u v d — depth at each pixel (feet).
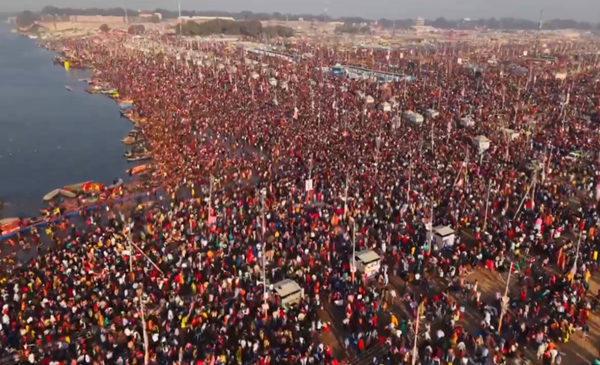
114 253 126.52
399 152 204.74
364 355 93.30
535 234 133.08
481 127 241.96
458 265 121.39
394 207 154.71
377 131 235.61
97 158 225.15
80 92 386.73
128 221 146.30
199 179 183.42
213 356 89.10
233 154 211.41
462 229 141.79
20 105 340.39
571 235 136.87
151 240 135.85
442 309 104.68
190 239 135.74
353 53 614.34
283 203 155.74
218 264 124.06
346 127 241.76
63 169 211.20
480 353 92.02
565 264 120.06
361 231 140.26
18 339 97.45
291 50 626.64
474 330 99.96
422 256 122.52
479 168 183.11
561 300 104.12
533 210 149.07
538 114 264.93
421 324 101.40
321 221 145.28
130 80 383.86
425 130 239.30
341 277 116.37
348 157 198.39
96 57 552.00
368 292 110.22
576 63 503.61
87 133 268.41
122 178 197.47
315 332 99.96
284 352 92.58
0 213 166.30
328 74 414.41
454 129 240.94
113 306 106.01
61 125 286.25
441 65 481.46
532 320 102.37
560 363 89.71
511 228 136.87
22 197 181.16
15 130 275.39
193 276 117.39
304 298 108.06
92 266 119.75
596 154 198.49
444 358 91.09
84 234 142.72
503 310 98.22
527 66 473.67
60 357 92.73
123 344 96.58
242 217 148.56
